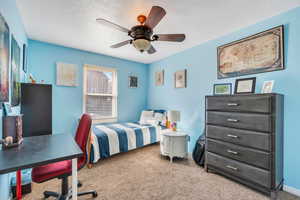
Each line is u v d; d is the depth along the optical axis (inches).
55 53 119.3
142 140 127.7
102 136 105.6
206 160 92.9
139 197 68.1
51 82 118.0
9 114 55.7
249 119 73.5
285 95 74.2
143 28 71.2
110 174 89.0
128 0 66.1
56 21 84.4
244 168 74.7
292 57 72.2
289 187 72.3
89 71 139.9
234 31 96.1
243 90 88.1
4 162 35.9
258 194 70.5
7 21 53.2
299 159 69.9
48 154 41.8
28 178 70.4
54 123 120.0
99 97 146.3
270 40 79.2
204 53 116.0
